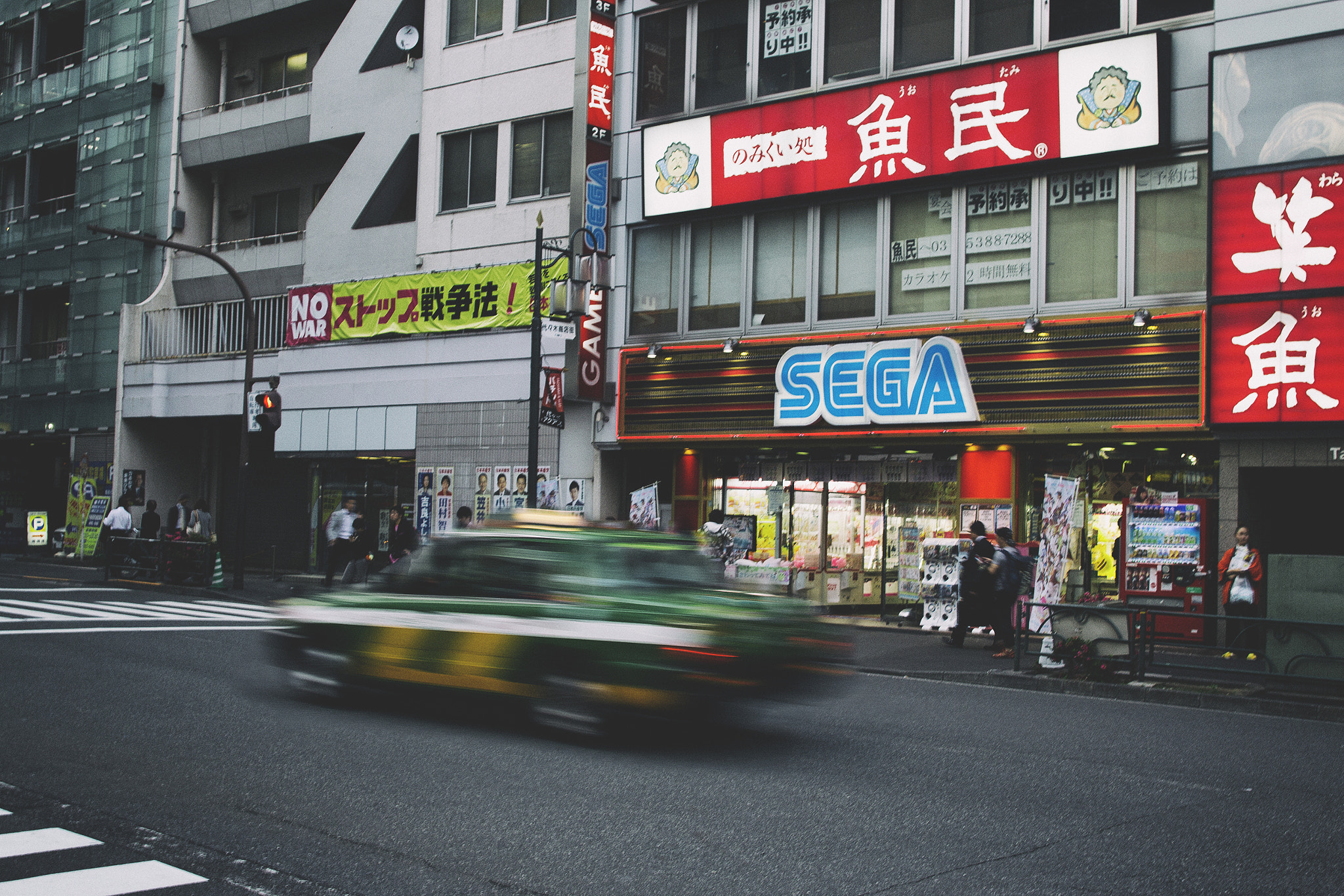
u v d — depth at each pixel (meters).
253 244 31.66
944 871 5.61
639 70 22.73
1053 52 17.69
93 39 35.88
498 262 24.84
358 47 28.38
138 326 33.00
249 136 30.66
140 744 8.16
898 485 19.67
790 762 8.14
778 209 20.86
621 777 7.45
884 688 12.62
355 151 27.97
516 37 25.11
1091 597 14.86
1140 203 17.27
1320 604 11.97
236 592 22.88
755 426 20.36
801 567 20.59
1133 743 9.44
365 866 5.47
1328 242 15.23
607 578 8.70
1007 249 18.34
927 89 18.92
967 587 16.30
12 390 36.97
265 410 22.98
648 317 22.38
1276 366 15.44
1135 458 17.47
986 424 17.81
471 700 8.92
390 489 27.58
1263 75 15.93
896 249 19.48
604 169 22.56
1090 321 17.00
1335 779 8.20
